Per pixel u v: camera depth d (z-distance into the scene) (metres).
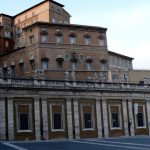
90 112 59.62
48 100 55.47
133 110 65.06
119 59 89.88
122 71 77.31
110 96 62.50
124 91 64.19
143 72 79.19
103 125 60.69
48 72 68.69
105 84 62.00
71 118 57.25
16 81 52.69
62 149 37.31
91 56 73.56
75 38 72.56
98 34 75.25
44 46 69.38
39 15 83.19
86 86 59.38
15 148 38.91
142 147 38.91
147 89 67.44
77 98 58.38
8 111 51.53
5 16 89.56
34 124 53.56
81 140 52.88
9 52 77.12
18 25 88.88
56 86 56.16
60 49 70.69
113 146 40.78
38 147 39.84
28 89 53.62
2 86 51.25
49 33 70.31
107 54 75.75
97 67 74.00
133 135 64.00
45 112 54.81
